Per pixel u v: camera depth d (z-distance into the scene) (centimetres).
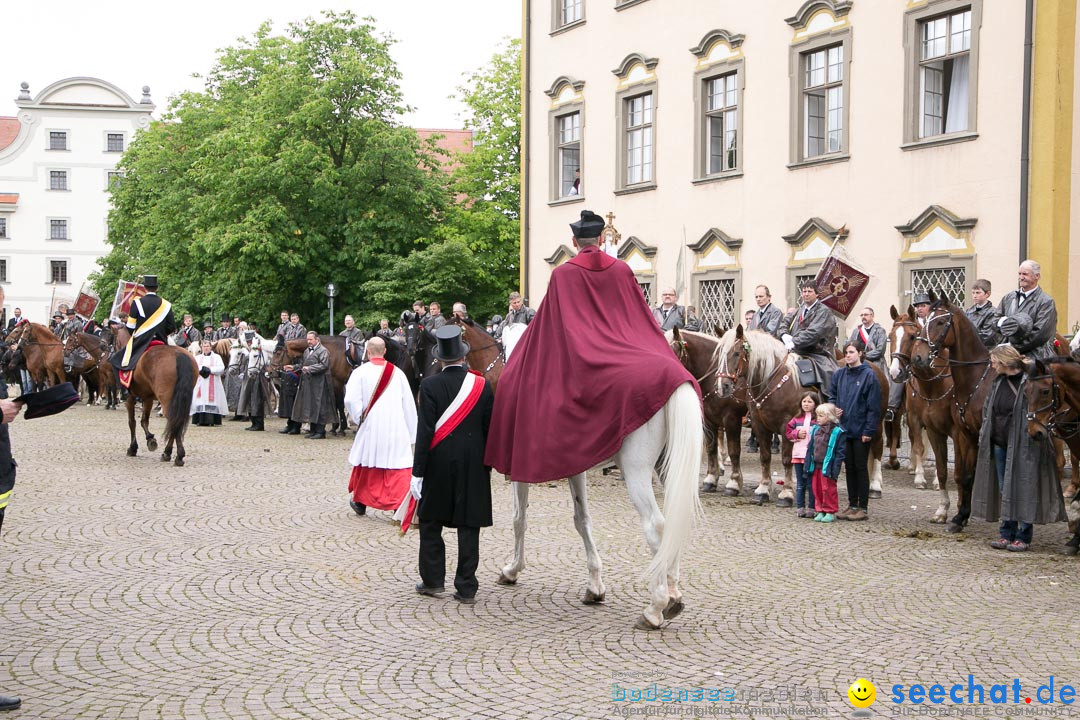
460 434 774
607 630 695
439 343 787
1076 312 1677
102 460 1623
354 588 814
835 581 844
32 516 1121
